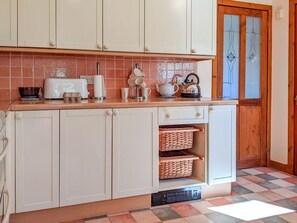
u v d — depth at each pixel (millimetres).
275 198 2887
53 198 2312
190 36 3068
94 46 2703
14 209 2199
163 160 2740
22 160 2203
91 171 2414
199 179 2924
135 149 2551
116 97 3143
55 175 2307
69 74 2951
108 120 2438
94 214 2496
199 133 2930
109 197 2482
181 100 2811
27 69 2807
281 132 3850
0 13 2424
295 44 3637
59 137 2301
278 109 3895
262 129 4000
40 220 2338
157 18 2924
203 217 2469
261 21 3926
